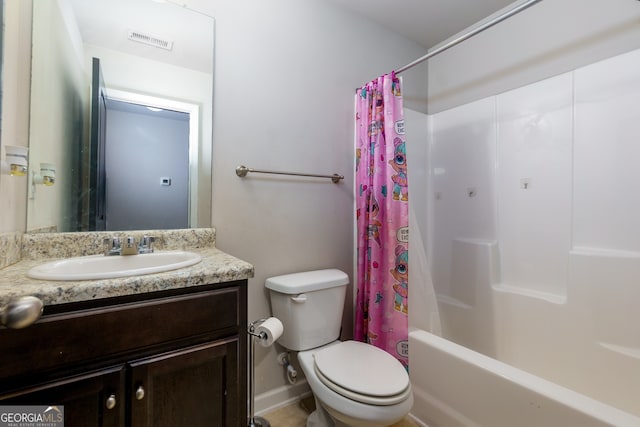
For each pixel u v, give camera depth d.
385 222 1.50
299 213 1.60
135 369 0.73
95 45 1.16
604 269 1.32
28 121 1.01
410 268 1.47
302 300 1.30
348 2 1.74
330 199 1.72
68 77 1.11
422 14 1.85
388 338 1.46
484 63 1.90
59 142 1.08
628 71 1.30
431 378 1.28
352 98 1.81
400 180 1.46
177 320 0.79
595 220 1.38
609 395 1.27
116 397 0.71
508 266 1.71
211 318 0.84
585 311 1.37
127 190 1.21
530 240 1.62
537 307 1.52
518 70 1.73
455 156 2.03
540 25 1.64
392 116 1.48
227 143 1.39
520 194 1.67
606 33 1.40
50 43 1.08
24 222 1.00
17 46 0.96
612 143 1.34
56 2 1.10
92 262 0.98
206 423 0.84
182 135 1.30
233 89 1.40
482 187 1.86
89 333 0.68
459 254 1.93
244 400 0.90
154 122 1.25
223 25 1.38
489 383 1.06
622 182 1.31
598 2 1.43
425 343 1.31
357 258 1.68
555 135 1.53
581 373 1.36
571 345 1.40
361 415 0.94
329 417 1.27
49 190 1.06
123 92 1.20
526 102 1.66
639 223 1.26
